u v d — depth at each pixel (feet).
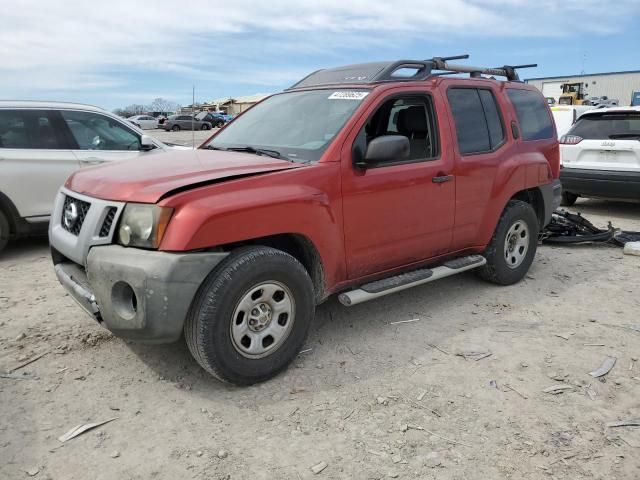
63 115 21.59
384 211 12.89
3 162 19.74
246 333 10.66
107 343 12.77
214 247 10.22
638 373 11.76
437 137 14.35
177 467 8.63
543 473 8.61
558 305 15.74
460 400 10.64
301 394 10.77
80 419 9.82
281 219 10.81
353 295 12.53
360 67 15.28
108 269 9.89
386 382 11.28
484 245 16.08
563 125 42.88
